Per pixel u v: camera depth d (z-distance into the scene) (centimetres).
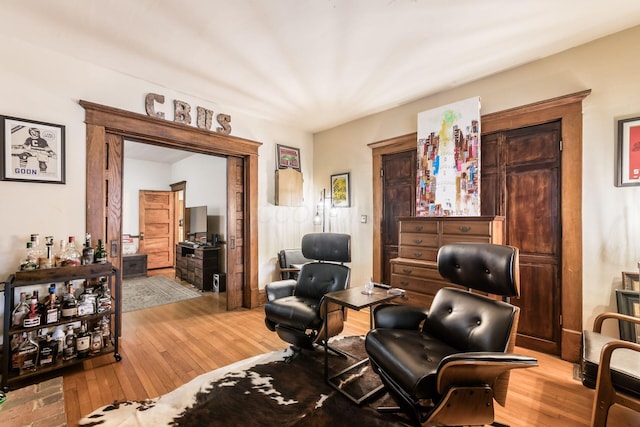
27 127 232
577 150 239
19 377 196
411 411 156
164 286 512
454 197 301
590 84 234
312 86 309
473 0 184
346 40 227
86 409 177
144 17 202
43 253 236
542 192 259
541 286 260
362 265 405
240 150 379
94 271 234
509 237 277
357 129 414
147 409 177
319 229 464
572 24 210
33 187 235
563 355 244
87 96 261
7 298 195
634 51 216
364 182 405
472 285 188
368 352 181
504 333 154
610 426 166
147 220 692
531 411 179
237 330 309
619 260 222
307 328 221
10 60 226
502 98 279
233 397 189
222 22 206
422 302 278
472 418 136
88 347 230
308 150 474
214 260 498
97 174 264
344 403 184
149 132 297
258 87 311
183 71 276
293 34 220
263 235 412
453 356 126
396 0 184
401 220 311
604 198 228
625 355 162
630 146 218
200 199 603
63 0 184
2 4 187
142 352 256
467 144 292
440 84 305
